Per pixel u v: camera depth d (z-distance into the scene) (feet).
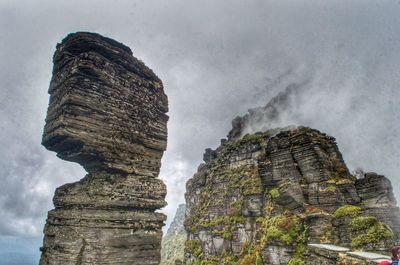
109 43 53.06
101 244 47.34
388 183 125.49
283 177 152.66
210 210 220.64
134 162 53.47
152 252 52.29
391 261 43.98
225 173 229.25
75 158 50.67
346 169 144.77
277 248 127.34
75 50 51.47
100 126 49.34
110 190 50.31
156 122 58.23
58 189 55.21
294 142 153.89
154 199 54.85
